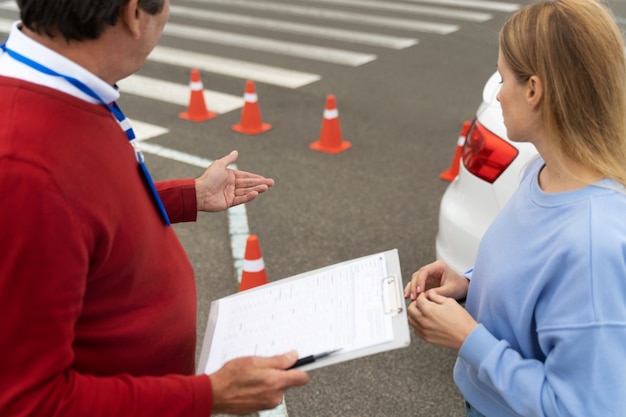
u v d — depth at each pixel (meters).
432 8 12.10
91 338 1.57
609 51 1.55
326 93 7.95
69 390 1.43
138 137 6.70
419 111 7.34
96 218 1.45
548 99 1.58
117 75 1.56
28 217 1.33
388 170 5.93
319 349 1.63
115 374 1.65
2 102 1.40
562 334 1.55
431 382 3.44
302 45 9.89
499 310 1.73
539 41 1.58
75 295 1.42
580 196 1.58
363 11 12.01
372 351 1.57
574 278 1.53
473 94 7.84
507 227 1.75
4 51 1.50
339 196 5.47
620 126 1.58
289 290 1.98
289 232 4.92
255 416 3.25
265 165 6.08
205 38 10.27
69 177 1.39
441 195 5.46
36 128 1.38
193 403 1.52
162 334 1.72
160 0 1.53
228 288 4.25
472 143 3.32
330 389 3.41
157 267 1.71
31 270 1.34
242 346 1.79
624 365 1.52
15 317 1.35
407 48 9.70
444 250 3.50
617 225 1.52
